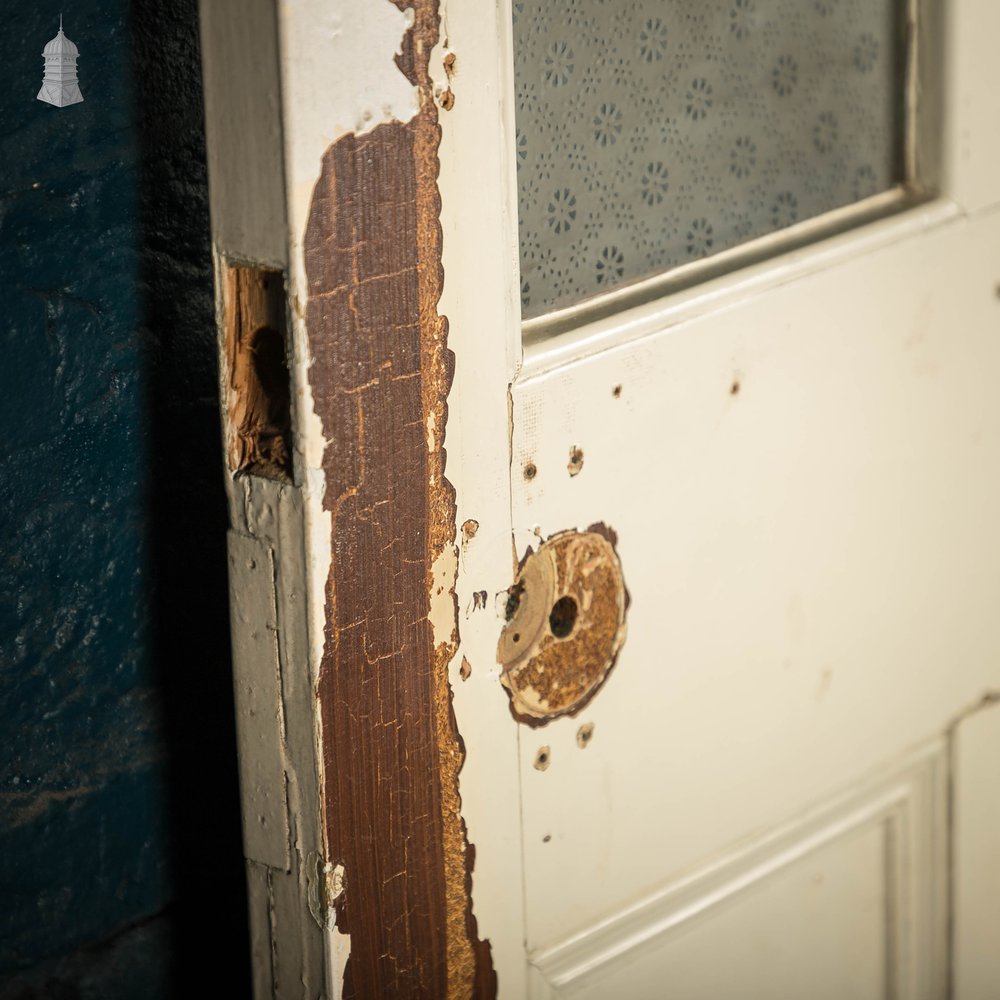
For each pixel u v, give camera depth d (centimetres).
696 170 107
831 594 123
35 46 102
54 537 112
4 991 121
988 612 138
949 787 140
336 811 93
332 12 80
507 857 105
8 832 117
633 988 118
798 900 129
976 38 118
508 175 91
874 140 119
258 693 93
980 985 148
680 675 112
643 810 114
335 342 85
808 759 126
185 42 109
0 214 104
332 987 97
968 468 131
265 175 81
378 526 90
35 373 108
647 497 105
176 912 127
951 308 124
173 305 113
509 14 89
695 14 104
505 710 101
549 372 97
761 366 111
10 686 114
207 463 118
